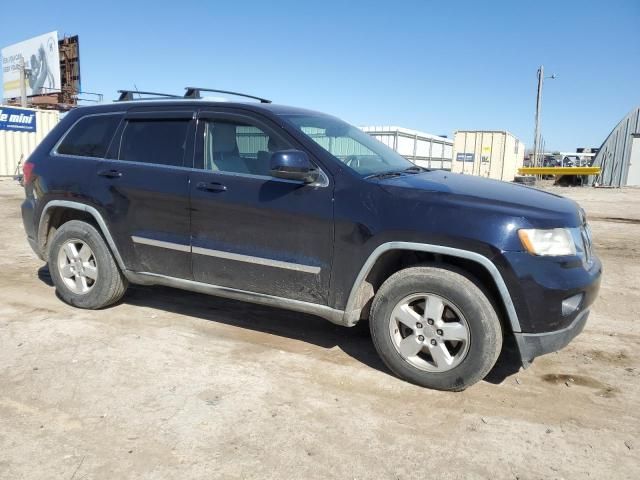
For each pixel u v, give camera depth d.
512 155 33.03
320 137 4.05
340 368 3.81
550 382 3.69
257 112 4.05
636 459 2.81
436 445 2.90
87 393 3.35
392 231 3.43
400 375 3.62
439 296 3.40
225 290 4.13
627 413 3.29
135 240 4.43
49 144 4.98
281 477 2.59
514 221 3.22
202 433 2.94
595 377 3.79
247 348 4.13
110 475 2.57
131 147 4.51
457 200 3.39
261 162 3.96
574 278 3.26
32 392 3.35
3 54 45.25
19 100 44.31
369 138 4.80
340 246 3.61
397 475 2.64
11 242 8.15
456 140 31.67
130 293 5.43
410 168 4.37
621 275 6.94
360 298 3.70
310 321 4.77
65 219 5.10
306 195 3.70
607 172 34.38
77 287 4.86
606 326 4.89
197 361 3.86
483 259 3.22
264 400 3.32
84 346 4.07
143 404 3.23
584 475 2.67
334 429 3.02
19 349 3.99
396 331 3.60
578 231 3.44
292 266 3.79
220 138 4.15
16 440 2.84
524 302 3.20
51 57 40.22
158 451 2.77
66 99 39.91
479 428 3.08
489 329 3.29
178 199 4.16
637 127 30.91
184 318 4.76
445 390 3.49
